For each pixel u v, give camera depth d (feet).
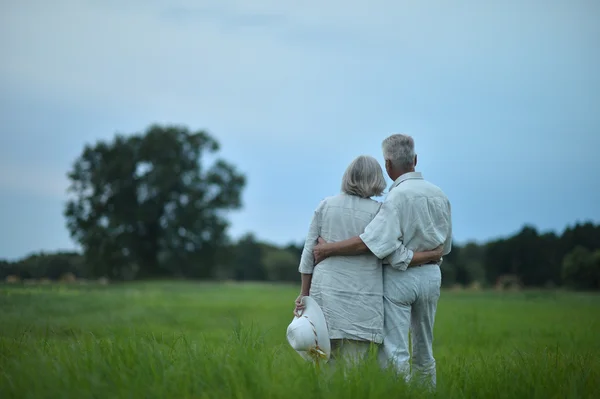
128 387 21.01
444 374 27.32
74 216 354.74
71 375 21.89
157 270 366.02
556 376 25.16
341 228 27.68
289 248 550.36
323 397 20.76
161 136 370.53
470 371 27.81
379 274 27.40
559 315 77.41
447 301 123.75
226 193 380.99
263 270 498.28
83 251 347.97
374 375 22.27
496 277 285.84
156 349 25.40
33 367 22.86
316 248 27.68
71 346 27.27
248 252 495.82
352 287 26.99
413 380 23.89
